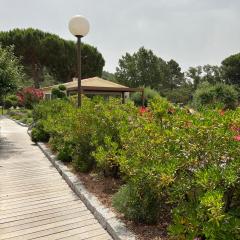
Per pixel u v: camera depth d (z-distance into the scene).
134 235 3.09
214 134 2.76
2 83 9.84
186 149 2.85
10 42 32.31
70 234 3.37
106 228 3.45
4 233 3.39
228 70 50.81
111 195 4.29
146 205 3.29
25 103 23.45
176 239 2.65
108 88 19.97
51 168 6.38
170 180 2.55
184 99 37.12
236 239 2.15
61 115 7.73
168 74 61.50
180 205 2.58
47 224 3.62
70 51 34.56
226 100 19.25
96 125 5.21
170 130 3.27
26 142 9.99
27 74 34.50
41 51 33.12
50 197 4.55
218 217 2.00
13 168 6.38
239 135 2.76
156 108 3.71
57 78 35.41
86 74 36.31
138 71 52.28
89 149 5.52
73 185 4.86
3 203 4.30
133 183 3.27
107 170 5.03
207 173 2.32
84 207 4.14
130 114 4.80
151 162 2.94
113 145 4.10
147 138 3.41
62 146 6.67
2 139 10.66
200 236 2.44
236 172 2.43
